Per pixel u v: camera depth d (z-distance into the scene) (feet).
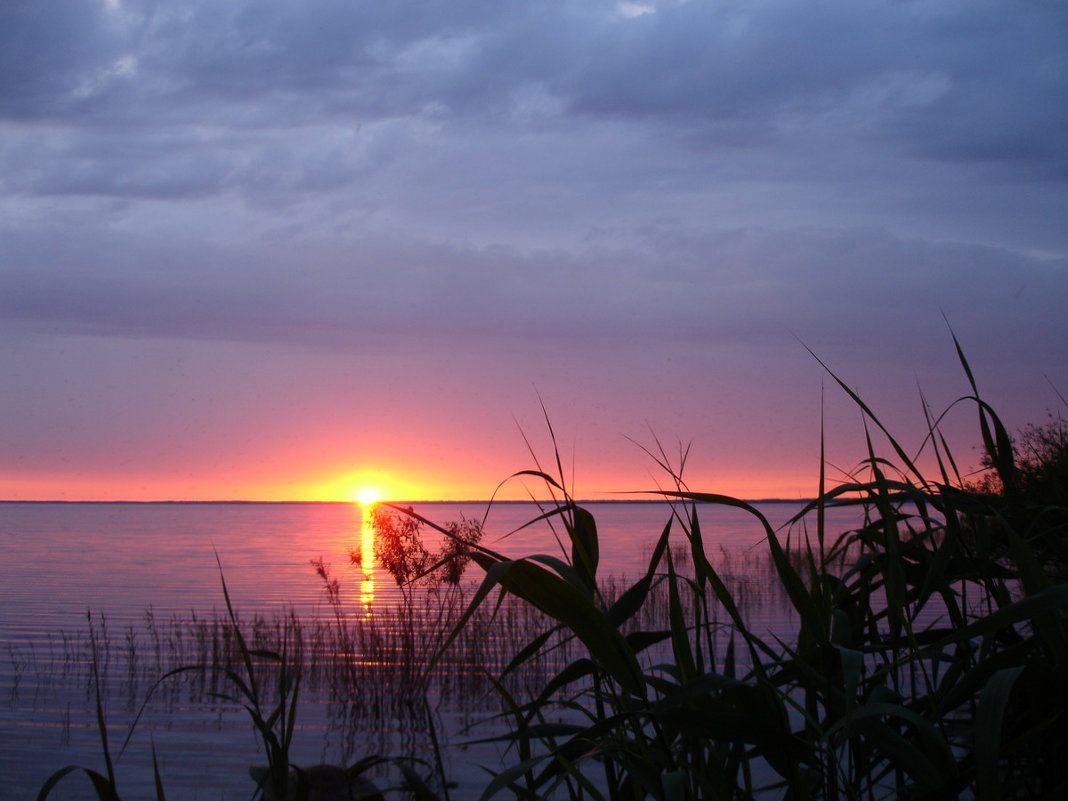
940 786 4.19
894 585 5.08
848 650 4.18
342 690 35.94
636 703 5.24
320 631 45.32
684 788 4.23
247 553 171.53
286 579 107.86
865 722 4.47
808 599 4.65
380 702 32.50
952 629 5.77
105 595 87.66
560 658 36.99
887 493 5.22
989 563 5.70
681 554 119.75
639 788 5.17
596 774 18.57
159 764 28.19
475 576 71.15
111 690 38.86
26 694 38.32
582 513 5.19
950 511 5.22
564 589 4.21
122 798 24.90
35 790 25.67
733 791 5.14
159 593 89.30
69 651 50.16
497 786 4.72
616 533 241.76
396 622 45.42
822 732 4.78
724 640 33.17
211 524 393.29
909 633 4.97
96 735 31.78
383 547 40.29
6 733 31.78
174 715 34.58
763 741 4.66
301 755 27.73
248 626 57.52
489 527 228.84
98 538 241.96
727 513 342.23
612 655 4.34
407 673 34.60
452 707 31.55
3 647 52.39
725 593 4.83
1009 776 5.41
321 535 272.92
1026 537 5.78
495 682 5.58
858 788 5.27
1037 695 4.81
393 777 23.99
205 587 95.76
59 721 33.58
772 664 5.08
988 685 3.97
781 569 4.72
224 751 29.58
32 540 226.79
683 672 4.94
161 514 644.69
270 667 41.96
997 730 3.72
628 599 5.08
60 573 117.91
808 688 5.28
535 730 5.65
